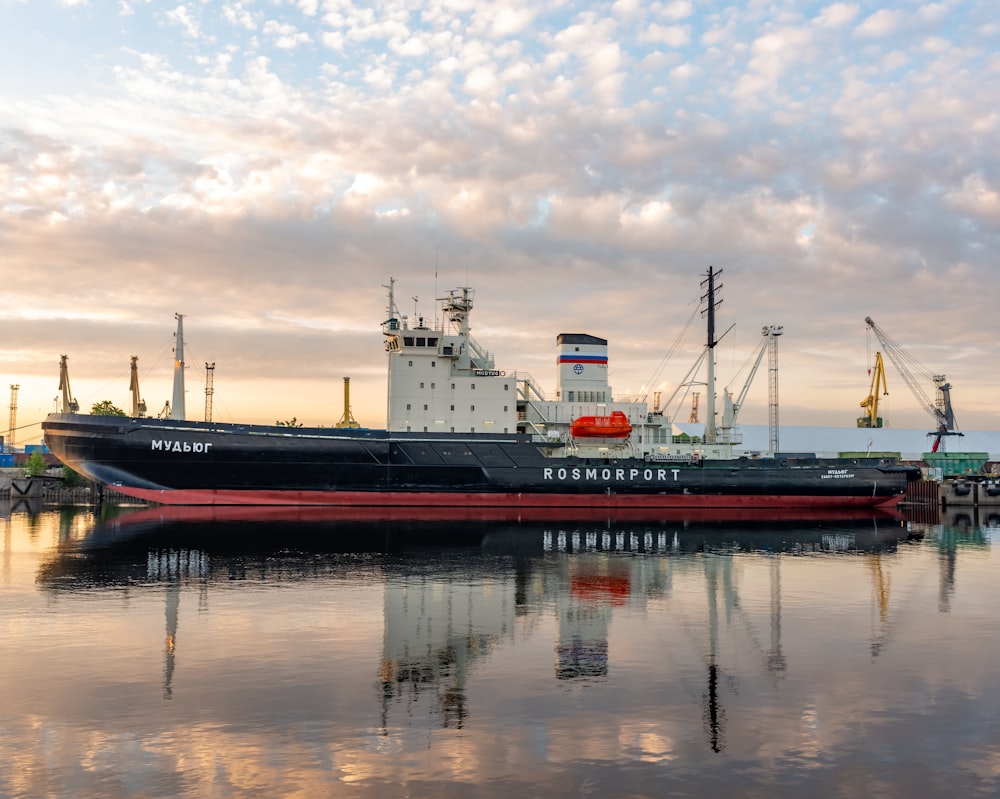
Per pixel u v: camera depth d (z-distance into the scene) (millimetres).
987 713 18781
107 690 19891
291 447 72875
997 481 104000
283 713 18422
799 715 18609
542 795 14461
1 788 14516
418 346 79188
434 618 28359
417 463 74938
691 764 15820
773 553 47031
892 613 29891
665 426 86875
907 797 14516
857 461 81188
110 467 71250
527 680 21141
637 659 23266
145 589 33281
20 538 51125
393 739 16969
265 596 31938
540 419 82625
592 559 43562
